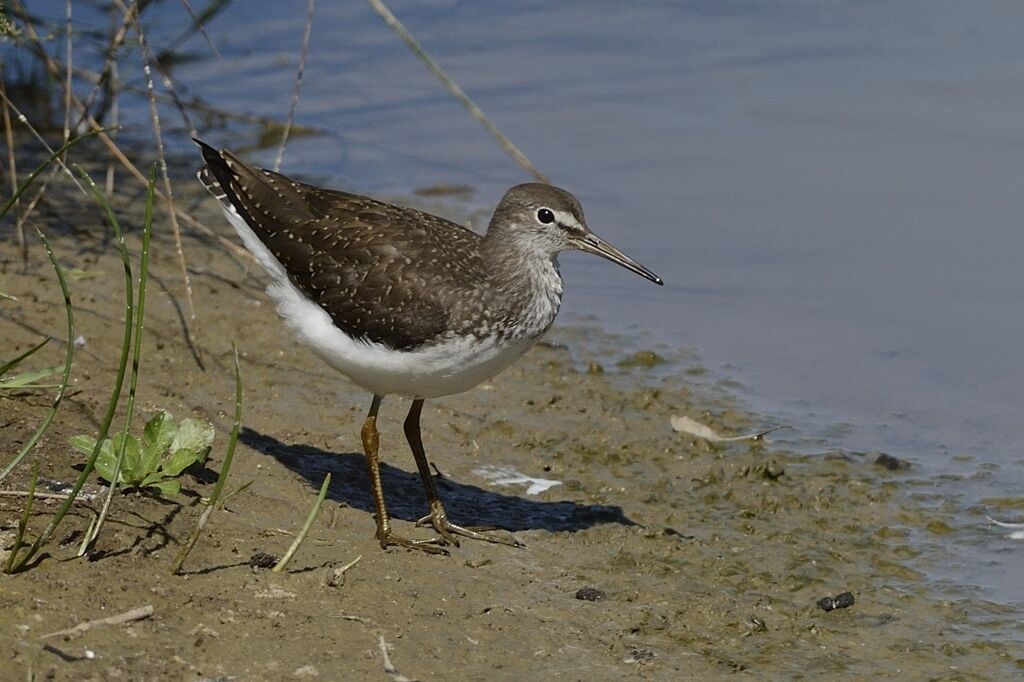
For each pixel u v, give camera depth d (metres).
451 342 10.74
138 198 16.86
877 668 9.63
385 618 9.51
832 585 10.77
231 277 15.38
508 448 12.96
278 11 22.73
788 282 16.34
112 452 10.52
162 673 8.37
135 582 9.23
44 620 8.60
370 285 10.82
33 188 16.34
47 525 9.61
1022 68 20.94
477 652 9.32
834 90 20.64
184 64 21.02
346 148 19.22
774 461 12.55
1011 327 15.28
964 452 13.09
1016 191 17.94
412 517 11.45
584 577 10.70
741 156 18.97
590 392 14.07
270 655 8.77
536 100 20.50
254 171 11.89
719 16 23.20
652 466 12.77
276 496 11.19
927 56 21.52
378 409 12.07
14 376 11.89
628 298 16.28
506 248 11.23
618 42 22.38
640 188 18.22
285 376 13.57
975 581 10.89
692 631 10.01
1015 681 9.50
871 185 18.17
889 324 15.45
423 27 22.66
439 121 20.09
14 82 18.36
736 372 14.62
